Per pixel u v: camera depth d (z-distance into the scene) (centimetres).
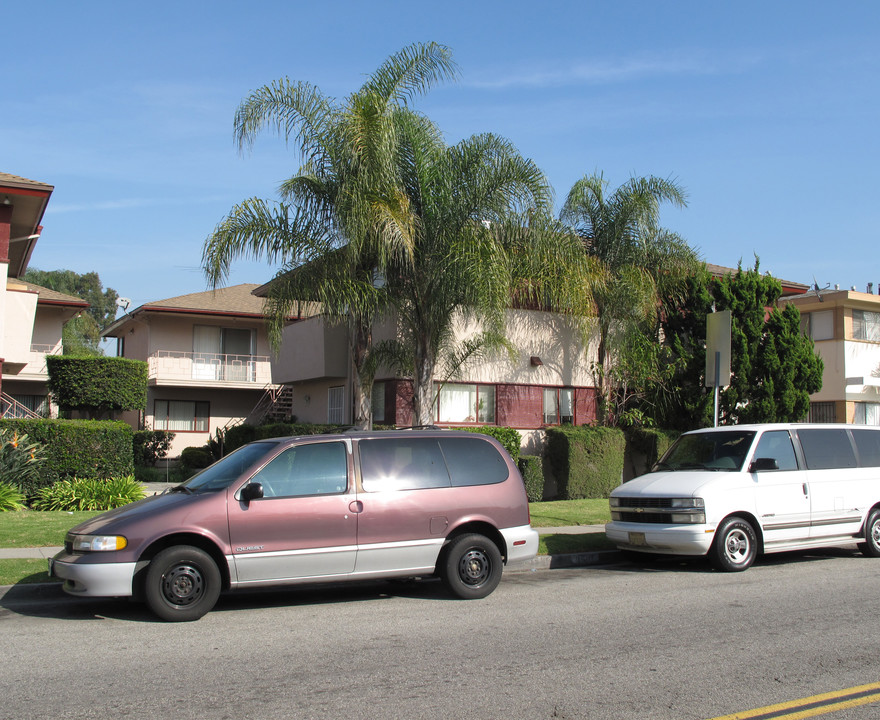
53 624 793
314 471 871
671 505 1102
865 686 582
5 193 1830
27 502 1598
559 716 520
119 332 3953
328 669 627
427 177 1625
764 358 2078
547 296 1933
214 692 570
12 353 2352
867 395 2780
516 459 1895
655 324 2123
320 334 2355
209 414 3466
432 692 568
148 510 816
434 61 1662
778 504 1140
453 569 908
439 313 1680
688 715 522
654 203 1986
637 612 835
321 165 1593
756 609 848
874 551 1227
